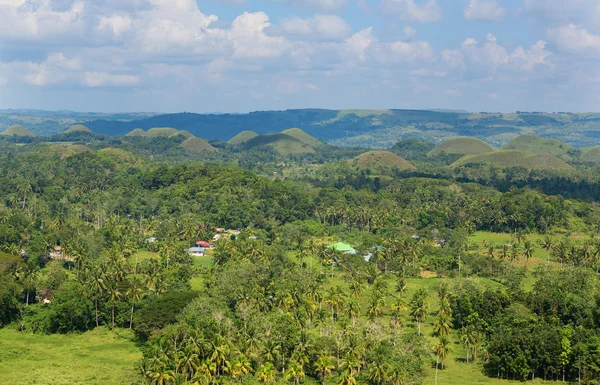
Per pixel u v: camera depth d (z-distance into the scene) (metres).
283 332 151.62
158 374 129.12
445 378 148.88
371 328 158.00
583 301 177.12
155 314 168.12
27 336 174.12
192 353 135.75
